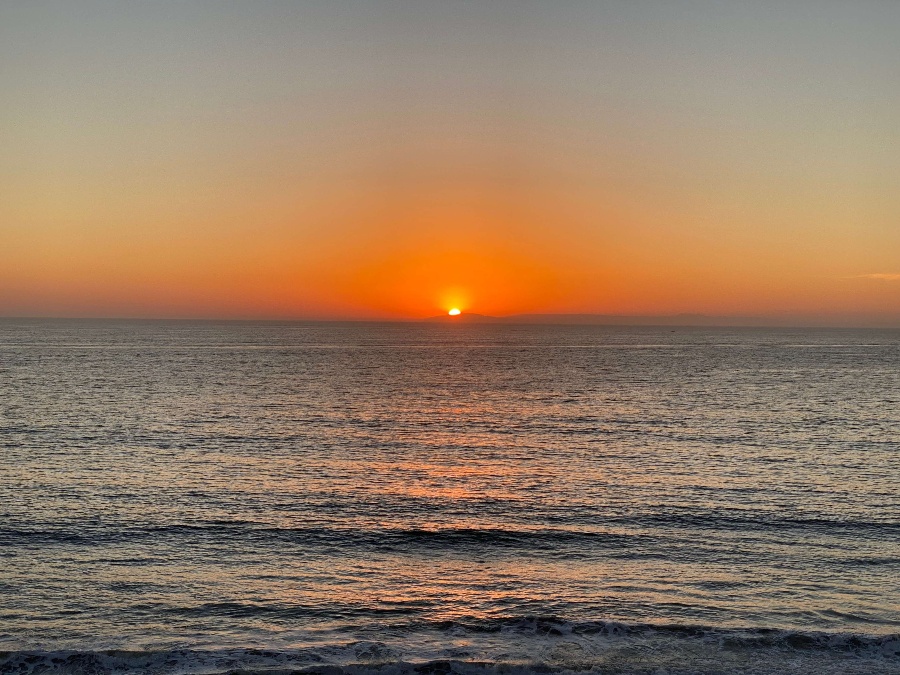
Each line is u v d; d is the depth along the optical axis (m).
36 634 15.88
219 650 14.66
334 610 17.31
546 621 16.14
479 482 31.78
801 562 21.06
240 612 17.17
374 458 37.41
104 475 32.16
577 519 25.81
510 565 20.98
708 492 29.67
